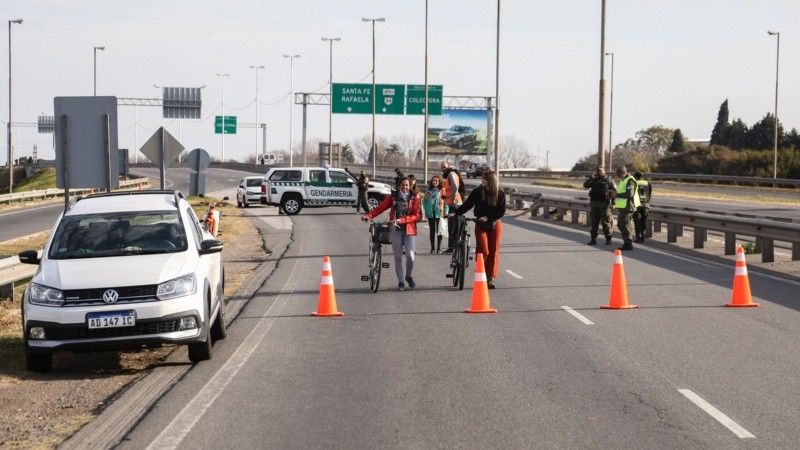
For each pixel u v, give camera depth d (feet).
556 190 227.61
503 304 49.98
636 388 30.48
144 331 34.53
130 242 38.27
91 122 55.42
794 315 45.47
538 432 25.30
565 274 63.31
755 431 25.22
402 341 39.55
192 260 37.09
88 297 34.47
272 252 83.76
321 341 39.86
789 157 272.51
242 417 27.30
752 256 73.82
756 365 33.96
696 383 31.12
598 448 23.73
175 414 27.73
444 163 79.20
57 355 39.42
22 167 420.36
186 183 315.17
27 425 27.86
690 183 256.73
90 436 25.73
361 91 262.26
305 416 27.30
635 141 556.10
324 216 141.18
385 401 29.04
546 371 33.24
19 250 88.63
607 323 43.57
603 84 115.34
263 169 382.22
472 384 31.30
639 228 87.30
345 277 63.62
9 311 50.21
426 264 70.74
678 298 51.52
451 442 24.40
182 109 302.45
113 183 55.77
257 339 40.60
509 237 95.04
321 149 304.71
